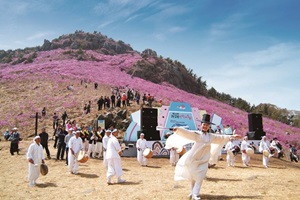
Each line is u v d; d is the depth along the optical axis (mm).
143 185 10094
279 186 9656
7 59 88562
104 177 12039
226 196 8062
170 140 8367
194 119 23234
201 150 7543
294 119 68000
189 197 7793
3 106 40219
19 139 21234
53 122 31203
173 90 59625
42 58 82312
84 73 59375
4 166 15242
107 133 14438
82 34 117938
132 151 19641
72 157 12938
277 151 23359
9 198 8938
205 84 91688
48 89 47531
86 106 34625
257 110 72875
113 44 107312
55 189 10031
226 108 57812
